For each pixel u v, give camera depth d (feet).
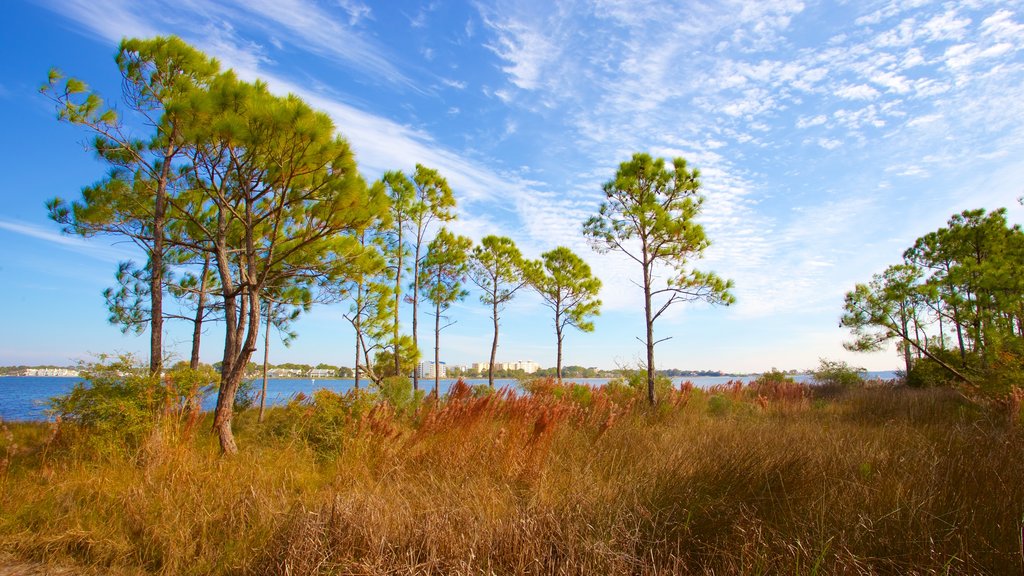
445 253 59.00
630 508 12.54
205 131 22.43
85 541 13.19
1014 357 33.24
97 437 20.17
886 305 43.75
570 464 18.81
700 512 12.18
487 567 10.36
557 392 40.52
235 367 22.59
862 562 9.49
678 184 44.73
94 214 28.22
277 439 24.16
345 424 23.82
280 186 24.95
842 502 11.85
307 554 10.96
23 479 17.44
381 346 51.62
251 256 24.58
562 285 71.00
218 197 24.90
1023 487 11.73
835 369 78.33
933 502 11.49
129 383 22.13
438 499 14.43
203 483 16.34
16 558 12.65
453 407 22.74
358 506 12.82
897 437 21.06
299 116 21.72
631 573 9.94
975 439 18.15
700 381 70.49
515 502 14.08
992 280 42.09
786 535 10.71
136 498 14.89
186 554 12.23
